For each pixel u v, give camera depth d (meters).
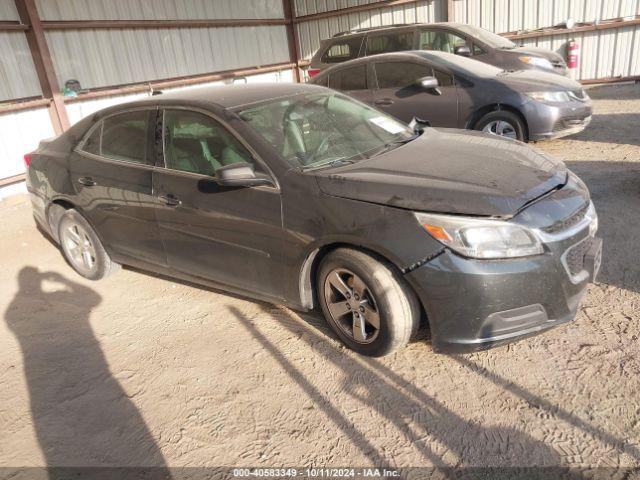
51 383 3.28
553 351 2.96
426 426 2.55
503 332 2.68
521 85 6.54
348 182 2.98
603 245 4.14
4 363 3.56
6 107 7.66
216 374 3.15
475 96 6.62
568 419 2.48
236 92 3.88
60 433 2.83
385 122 3.99
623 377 2.69
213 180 3.44
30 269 5.16
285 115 3.61
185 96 3.88
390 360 3.07
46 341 3.78
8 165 7.87
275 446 2.55
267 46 13.12
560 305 2.73
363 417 2.66
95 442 2.73
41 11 8.23
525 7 11.71
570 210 2.82
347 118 3.83
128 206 3.94
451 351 2.78
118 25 9.36
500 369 2.88
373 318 2.94
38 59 8.12
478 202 2.70
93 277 4.67
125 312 4.07
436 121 6.95
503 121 6.64
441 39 9.09
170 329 3.73
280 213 3.12
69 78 8.73
